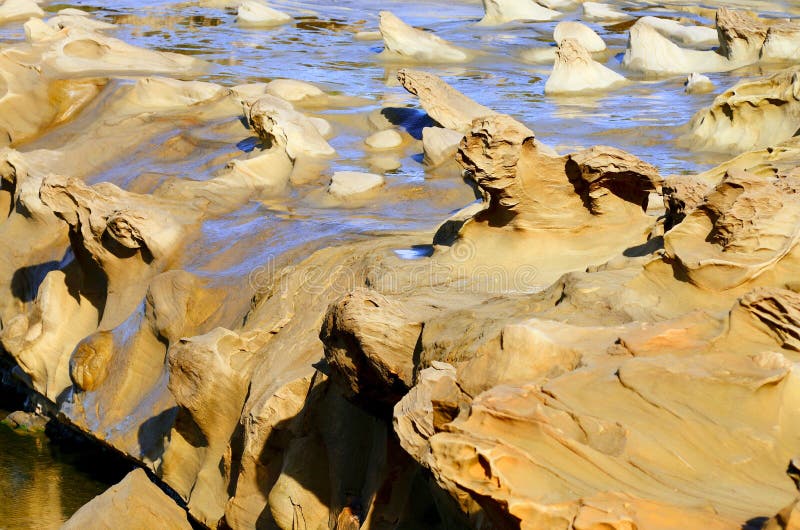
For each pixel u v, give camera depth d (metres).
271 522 8.42
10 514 10.48
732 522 3.90
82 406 11.45
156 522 8.99
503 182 8.67
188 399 9.38
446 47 23.52
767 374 4.63
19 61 19.44
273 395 8.41
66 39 20.28
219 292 10.83
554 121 16.72
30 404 13.12
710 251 6.49
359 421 7.92
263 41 25.80
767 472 4.31
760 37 21.23
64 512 10.54
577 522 3.92
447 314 6.75
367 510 7.29
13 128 18.17
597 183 8.78
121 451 10.73
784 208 6.48
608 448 4.38
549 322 5.41
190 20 29.44
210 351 9.26
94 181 15.68
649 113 17.19
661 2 31.70
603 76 20.00
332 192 13.01
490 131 8.52
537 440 4.40
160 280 11.03
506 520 4.37
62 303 12.66
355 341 6.91
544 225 8.91
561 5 31.03
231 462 9.03
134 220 11.73
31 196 14.34
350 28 28.31
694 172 12.94
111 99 18.36
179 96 18.25
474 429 4.50
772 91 14.23
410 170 14.06
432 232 10.69
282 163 14.31
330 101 18.16
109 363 11.48
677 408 4.57
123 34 26.61
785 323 4.98
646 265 6.59
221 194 13.35
